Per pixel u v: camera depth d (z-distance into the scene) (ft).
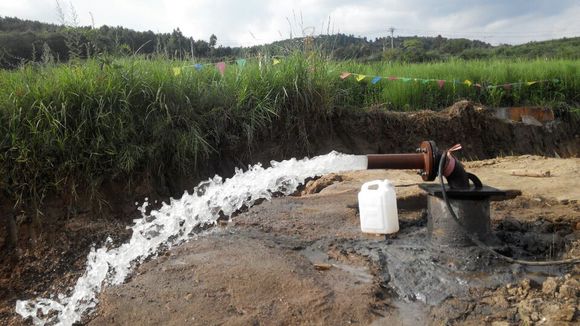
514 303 8.09
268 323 7.87
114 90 20.85
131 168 19.97
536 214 12.59
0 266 16.75
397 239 11.06
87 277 10.37
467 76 41.01
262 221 12.81
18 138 18.58
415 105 36.52
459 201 10.03
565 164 21.15
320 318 7.97
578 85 43.27
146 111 21.39
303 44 29.48
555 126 39.50
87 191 19.21
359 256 10.21
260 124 24.66
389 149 30.50
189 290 8.93
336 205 14.14
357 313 8.07
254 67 26.86
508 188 16.19
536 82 42.24
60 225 18.24
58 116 19.65
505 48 135.95
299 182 20.07
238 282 9.07
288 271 9.46
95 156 19.52
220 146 23.63
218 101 24.26
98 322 8.26
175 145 21.39
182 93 22.86
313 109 26.81
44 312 13.57
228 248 10.84
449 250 9.92
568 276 8.73
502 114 38.50
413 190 14.80
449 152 10.05
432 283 8.89
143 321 8.16
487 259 9.46
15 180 18.21
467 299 8.31
